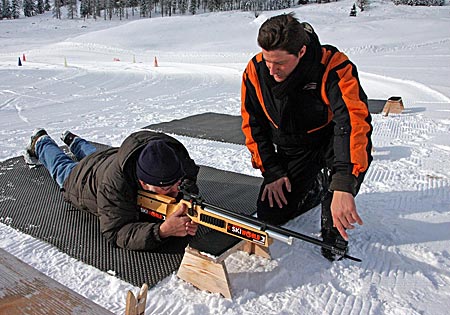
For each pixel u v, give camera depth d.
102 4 78.00
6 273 1.41
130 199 2.68
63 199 3.56
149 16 76.75
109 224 2.71
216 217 2.33
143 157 2.53
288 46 2.21
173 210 2.54
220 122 6.69
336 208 2.21
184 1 78.81
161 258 2.67
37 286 1.35
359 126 2.27
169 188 2.59
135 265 2.58
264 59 2.36
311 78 2.46
